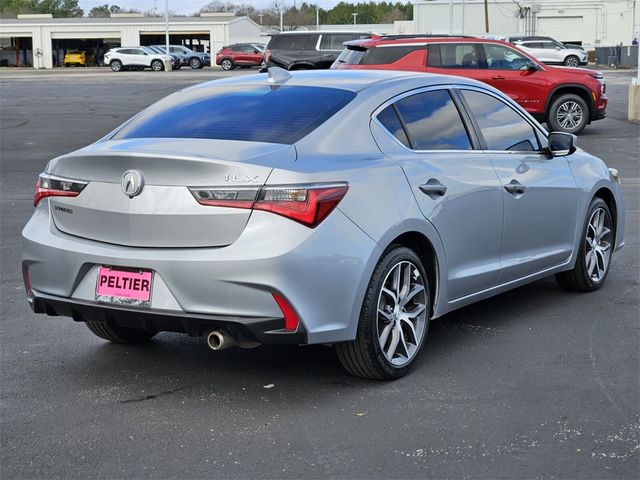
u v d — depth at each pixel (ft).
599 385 15.25
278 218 13.44
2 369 16.25
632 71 164.25
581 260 21.16
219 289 13.41
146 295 13.87
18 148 54.54
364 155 15.11
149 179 13.94
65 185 14.87
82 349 17.54
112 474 11.85
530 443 12.81
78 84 127.65
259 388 15.19
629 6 210.79
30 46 264.52
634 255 26.20
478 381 15.47
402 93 16.66
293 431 13.29
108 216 14.29
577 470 11.92
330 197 13.83
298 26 371.35
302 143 14.53
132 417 13.89
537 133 19.95
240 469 11.99
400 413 13.98
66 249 14.55
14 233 29.78
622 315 19.76
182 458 12.36
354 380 15.55
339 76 17.31
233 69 198.39
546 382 15.40
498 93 19.15
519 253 18.85
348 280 14.05
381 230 14.56
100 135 61.98
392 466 12.05
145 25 255.70
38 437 13.11
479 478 11.69
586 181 20.98
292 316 13.46
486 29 198.70
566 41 215.31
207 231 13.61
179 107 16.56
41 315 20.08
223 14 268.62
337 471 11.91
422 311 15.98
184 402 14.53
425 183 15.84
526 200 18.67
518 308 20.45
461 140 17.49
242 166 13.50
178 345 17.84
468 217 16.90
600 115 59.77
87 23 255.91
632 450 12.57
